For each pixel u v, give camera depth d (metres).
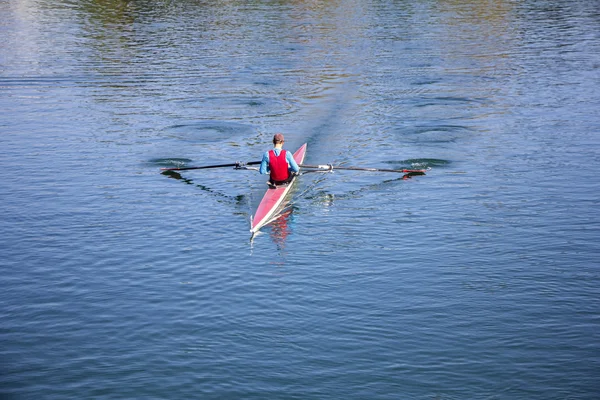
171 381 10.45
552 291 12.82
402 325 11.80
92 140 23.00
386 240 15.23
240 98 28.80
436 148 21.64
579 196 17.38
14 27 47.09
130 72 33.88
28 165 20.41
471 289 12.98
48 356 11.11
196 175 19.77
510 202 17.14
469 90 29.41
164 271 13.91
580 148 21.16
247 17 51.53
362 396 10.04
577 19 48.44
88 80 32.22
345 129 24.11
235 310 12.38
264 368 10.71
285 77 32.69
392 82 31.27
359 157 21.05
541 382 10.25
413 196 17.83
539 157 20.45
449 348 11.12
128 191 18.42
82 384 10.42
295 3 58.56
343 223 16.25
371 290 13.02
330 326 11.80
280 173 17.83
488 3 57.31
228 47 40.06
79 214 16.83
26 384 10.43
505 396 9.98
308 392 10.15
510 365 10.66
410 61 35.69
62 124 24.98
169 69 34.53
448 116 25.41
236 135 23.55
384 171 19.33
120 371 10.71
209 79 32.38
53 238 15.45
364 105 27.39
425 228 15.79
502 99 27.66
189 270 13.95
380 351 11.08
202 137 23.33
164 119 25.66
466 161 20.36
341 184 18.95
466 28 45.72
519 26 46.16
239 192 18.45
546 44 39.44
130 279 13.58
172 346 11.32
